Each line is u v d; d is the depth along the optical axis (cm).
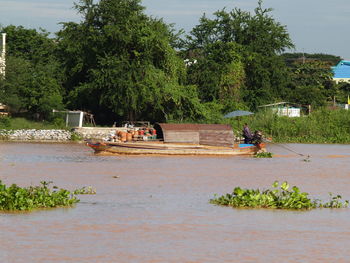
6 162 9869
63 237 4297
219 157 11688
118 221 4862
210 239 4328
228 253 3966
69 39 18288
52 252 3897
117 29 17375
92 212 5228
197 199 6084
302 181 7969
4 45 19312
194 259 3809
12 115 18488
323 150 14262
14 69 18162
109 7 17862
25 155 11262
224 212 5353
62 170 8719
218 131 12012
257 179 8050
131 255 3869
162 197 6175
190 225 4775
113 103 17462
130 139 11806
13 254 3834
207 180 7775
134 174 8294
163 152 11700
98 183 7250
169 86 17650
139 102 17512
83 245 4088
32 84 17988
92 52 17988
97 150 11556
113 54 17788
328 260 3844
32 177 7825
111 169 8931
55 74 18900
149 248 4047
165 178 7894
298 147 15288
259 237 4419
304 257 3903
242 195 5784
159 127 12350
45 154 11531
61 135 16050
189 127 11906
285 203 5619
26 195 5453
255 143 12269
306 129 17812
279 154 12912
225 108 19475
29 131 16075
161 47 17938
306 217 5191
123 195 6269
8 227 4562
